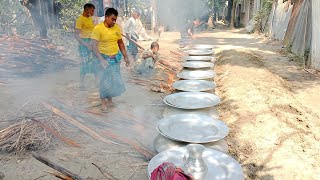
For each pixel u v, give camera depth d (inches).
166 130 142.6
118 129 175.3
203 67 268.1
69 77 297.3
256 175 132.9
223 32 812.6
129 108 209.2
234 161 119.6
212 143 137.6
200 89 206.5
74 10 417.7
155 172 91.7
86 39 249.8
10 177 128.0
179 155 124.1
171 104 175.6
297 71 327.6
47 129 162.2
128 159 145.6
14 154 146.2
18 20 427.5
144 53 300.8
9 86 255.6
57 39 402.6
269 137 162.2
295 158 141.3
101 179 128.0
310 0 357.1
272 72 321.4
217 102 177.6
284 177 129.5
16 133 156.5
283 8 554.9
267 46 515.2
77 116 187.0
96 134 165.6
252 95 226.1
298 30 393.1
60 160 142.6
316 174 129.7
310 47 344.2
